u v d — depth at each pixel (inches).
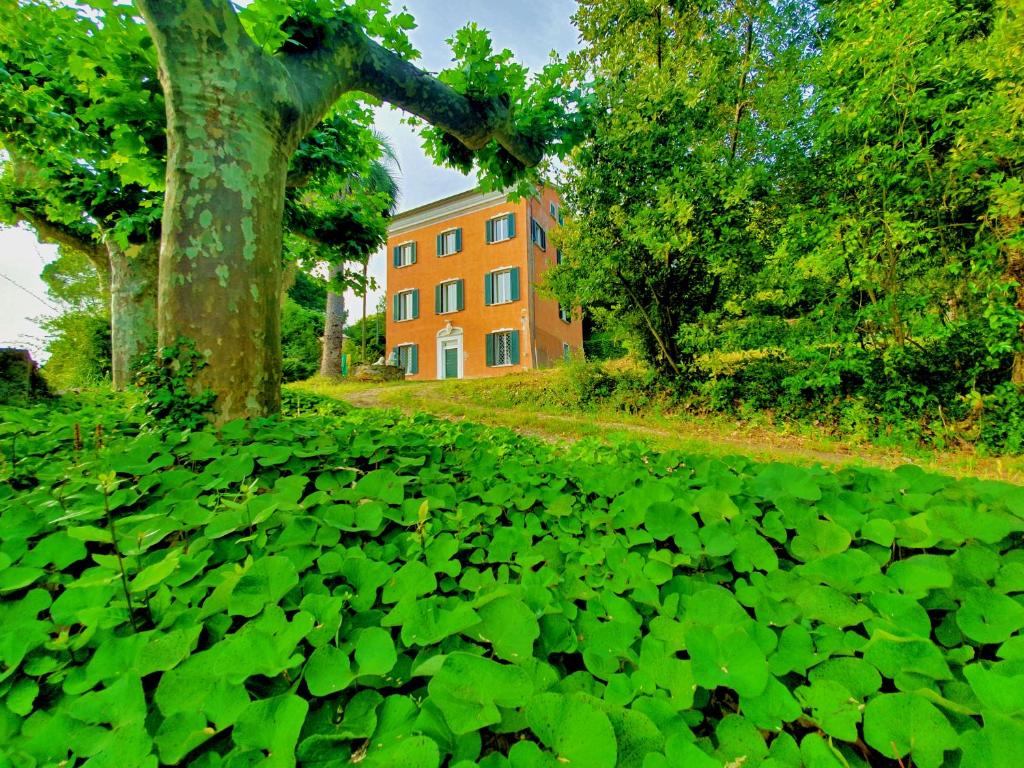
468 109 139.7
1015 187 152.9
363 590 37.1
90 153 161.8
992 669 27.0
